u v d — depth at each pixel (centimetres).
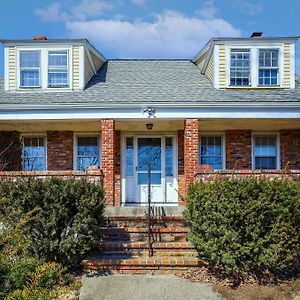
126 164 1716
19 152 1670
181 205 1611
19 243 696
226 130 1703
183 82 1645
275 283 881
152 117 1429
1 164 1622
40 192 919
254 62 1581
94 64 1738
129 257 986
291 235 890
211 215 897
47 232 912
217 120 1503
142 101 1420
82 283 872
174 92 1527
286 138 1700
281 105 1434
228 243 879
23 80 1580
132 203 1694
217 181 928
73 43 1579
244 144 1700
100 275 914
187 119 1437
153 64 1888
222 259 875
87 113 1434
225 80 1575
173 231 1114
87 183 970
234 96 1488
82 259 962
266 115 1444
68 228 917
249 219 884
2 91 1592
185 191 1433
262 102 1429
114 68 1822
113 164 1414
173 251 1023
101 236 1040
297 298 824
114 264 938
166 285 869
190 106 1427
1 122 1498
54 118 1434
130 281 884
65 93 1537
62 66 1582
